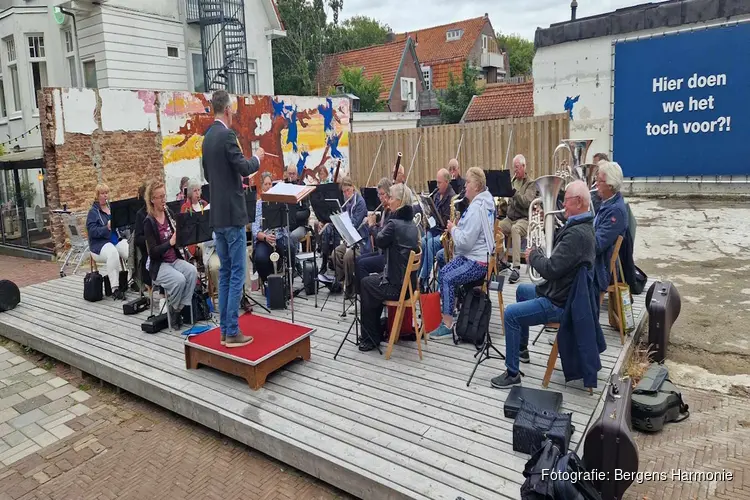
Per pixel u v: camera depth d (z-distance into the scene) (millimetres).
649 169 13867
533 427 3260
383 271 4934
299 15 29500
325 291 6836
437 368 4488
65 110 9273
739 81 12406
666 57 13188
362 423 3684
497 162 12430
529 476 2861
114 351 5129
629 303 4863
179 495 3469
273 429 3656
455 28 37250
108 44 12680
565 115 11375
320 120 14141
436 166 13422
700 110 12984
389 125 20359
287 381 4344
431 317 4949
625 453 2891
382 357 4742
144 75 13523
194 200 6449
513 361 4070
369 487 3131
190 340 4602
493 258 4836
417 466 3203
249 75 16406
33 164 10195
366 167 14828
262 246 6480
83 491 3568
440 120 25609
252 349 4320
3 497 3539
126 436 4203
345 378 4359
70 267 9352
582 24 14211
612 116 14148
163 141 10695
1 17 13992
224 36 14172
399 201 4566
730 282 7074
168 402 4293
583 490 2787
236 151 4176
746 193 12773
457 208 6293
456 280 4945
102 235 6883
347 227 5207
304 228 7297
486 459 3238
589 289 3824
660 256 8531
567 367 3902
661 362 4918
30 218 10859
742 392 4438
